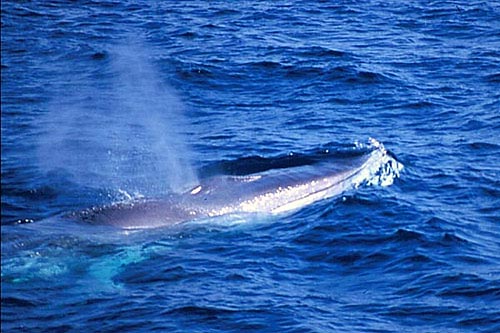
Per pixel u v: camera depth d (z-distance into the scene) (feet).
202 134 518.37
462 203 426.92
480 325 328.90
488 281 355.15
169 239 396.57
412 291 350.43
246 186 432.66
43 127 533.14
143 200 422.82
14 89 595.47
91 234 395.96
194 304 340.80
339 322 330.95
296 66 627.46
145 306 341.41
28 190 445.37
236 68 626.64
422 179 451.12
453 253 377.09
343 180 443.73
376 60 645.92
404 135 512.63
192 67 626.64
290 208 424.05
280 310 337.11
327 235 393.91
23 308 342.64
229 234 401.49
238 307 339.36
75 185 451.94
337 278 362.12
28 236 391.45
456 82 602.85
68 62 651.25
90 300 347.56
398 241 385.91
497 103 561.84
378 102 566.77
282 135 512.63
